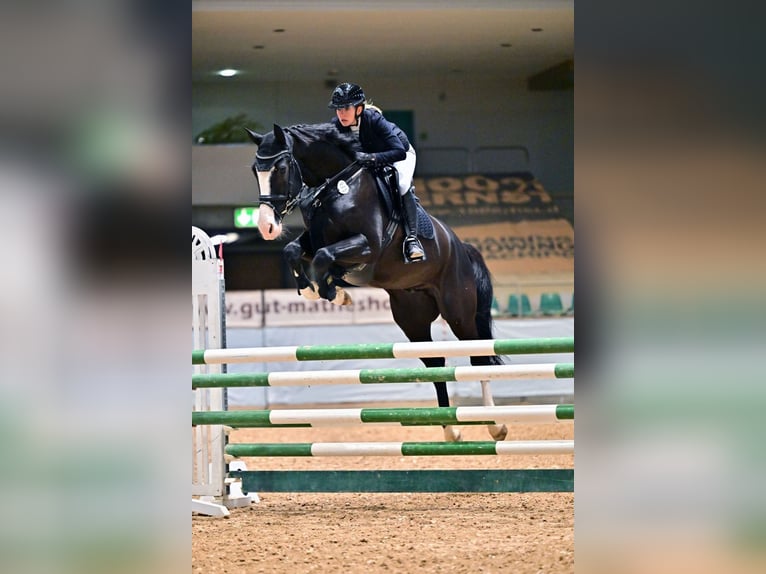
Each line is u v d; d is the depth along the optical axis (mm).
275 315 22812
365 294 22984
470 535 8750
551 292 26562
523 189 30453
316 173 11734
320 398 22203
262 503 11188
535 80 31344
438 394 13109
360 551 8133
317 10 23047
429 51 27594
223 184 28453
